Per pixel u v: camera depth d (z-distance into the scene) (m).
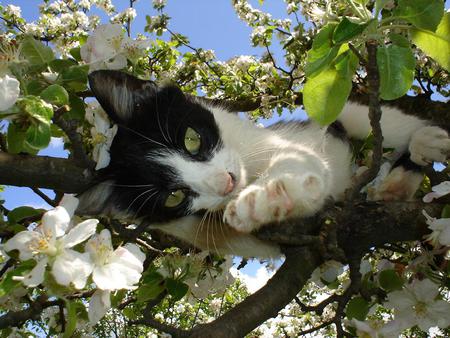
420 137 0.45
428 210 0.38
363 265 0.44
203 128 0.44
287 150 0.42
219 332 0.29
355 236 0.38
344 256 0.34
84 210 0.38
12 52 0.33
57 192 0.42
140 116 0.43
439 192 0.33
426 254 0.36
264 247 0.43
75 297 0.31
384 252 0.55
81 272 0.25
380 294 0.37
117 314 0.68
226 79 0.80
